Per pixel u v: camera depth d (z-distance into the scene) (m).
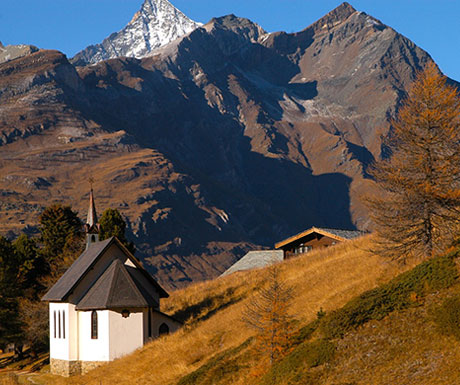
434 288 29.08
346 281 42.34
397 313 28.70
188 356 43.03
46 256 82.62
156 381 40.59
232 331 43.94
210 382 34.00
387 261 39.22
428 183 35.81
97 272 57.69
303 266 55.69
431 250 35.84
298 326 36.47
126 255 58.91
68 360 55.59
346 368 26.95
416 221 36.44
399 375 25.06
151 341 53.25
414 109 36.97
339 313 29.67
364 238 56.88
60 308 58.22
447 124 35.78
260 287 55.25
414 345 26.48
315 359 28.25
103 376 48.50
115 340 54.06
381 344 27.38
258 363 33.50
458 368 23.88
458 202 35.62
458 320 25.88
